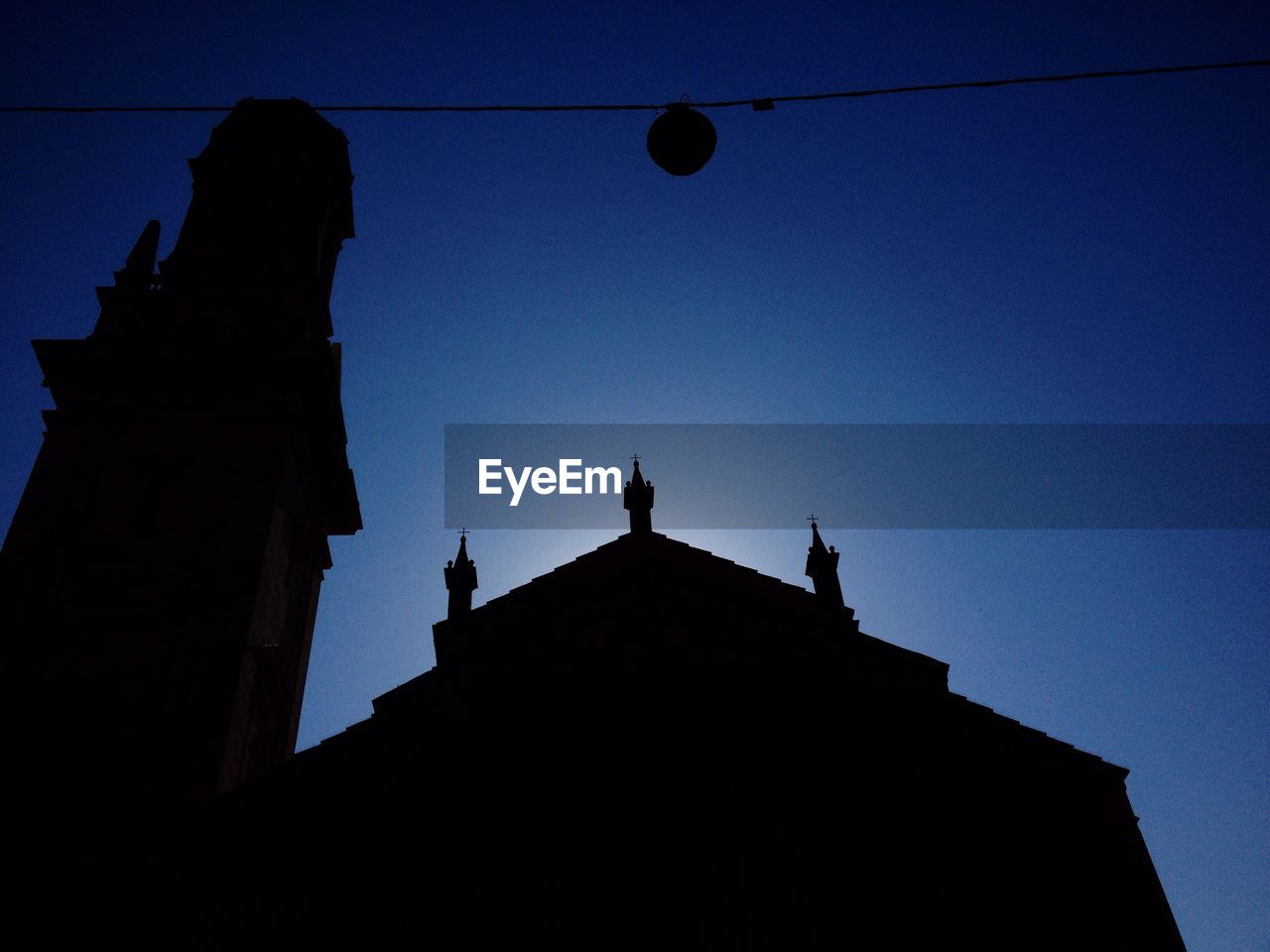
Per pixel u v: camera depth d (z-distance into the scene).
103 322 29.19
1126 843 18.14
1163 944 16.88
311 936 16.36
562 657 18.97
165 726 20.53
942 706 19.19
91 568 23.33
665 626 19.39
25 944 16.45
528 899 15.34
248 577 23.48
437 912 15.51
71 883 17.14
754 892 15.14
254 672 22.83
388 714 18.77
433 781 16.55
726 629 19.44
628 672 17.16
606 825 15.88
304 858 17.25
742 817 15.84
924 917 15.58
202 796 19.45
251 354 27.72
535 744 16.59
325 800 17.88
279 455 26.36
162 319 29.44
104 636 22.06
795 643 19.34
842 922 15.10
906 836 16.34
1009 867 17.45
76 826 18.83
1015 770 18.92
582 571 20.36
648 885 15.17
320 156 34.34
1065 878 17.56
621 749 16.58
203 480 25.59
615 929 14.87
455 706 18.53
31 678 21.22
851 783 16.61
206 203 32.34
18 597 22.48
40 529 23.92
